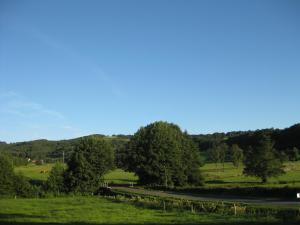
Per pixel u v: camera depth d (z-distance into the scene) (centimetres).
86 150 12650
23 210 7769
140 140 14038
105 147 12912
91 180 12506
